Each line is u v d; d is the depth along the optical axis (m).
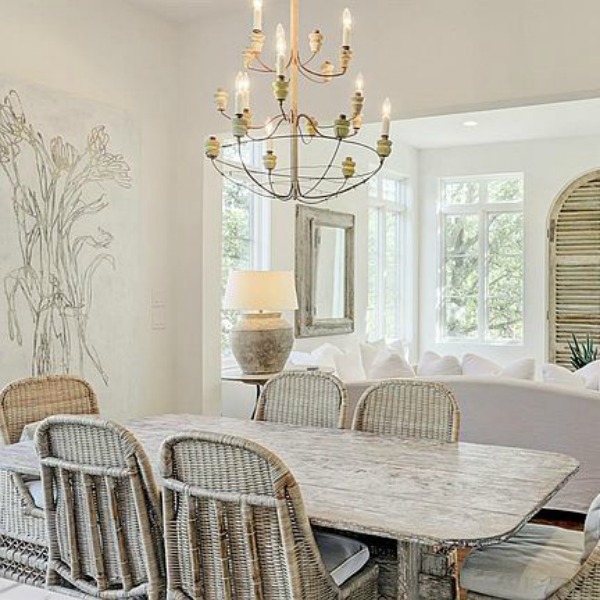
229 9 4.33
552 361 8.28
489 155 8.56
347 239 7.17
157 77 4.46
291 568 1.79
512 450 2.58
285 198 2.91
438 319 8.95
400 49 3.88
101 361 3.96
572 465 2.36
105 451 2.04
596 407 4.00
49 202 3.65
